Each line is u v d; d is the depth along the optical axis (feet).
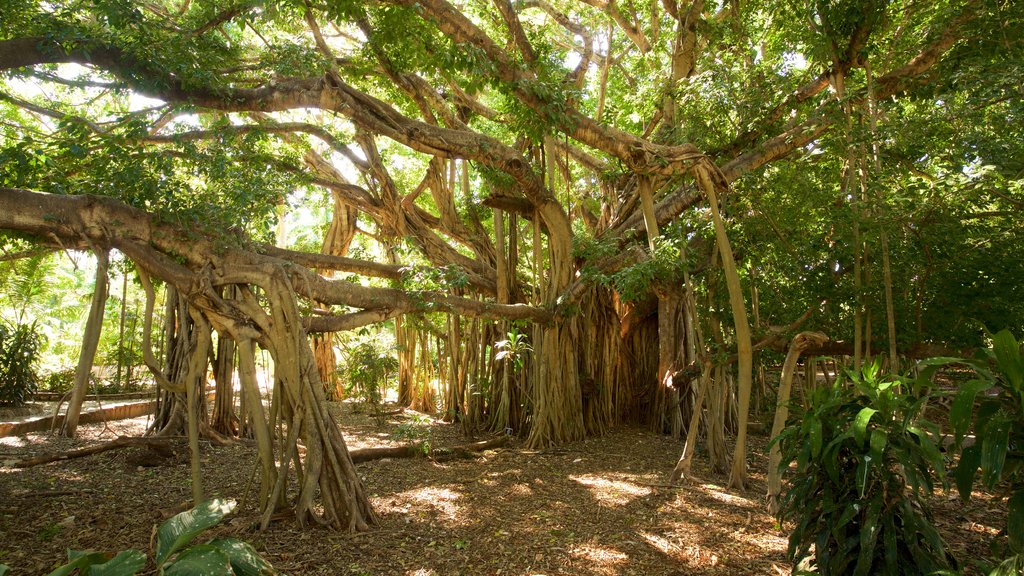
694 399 36.83
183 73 19.62
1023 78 18.79
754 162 27.61
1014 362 9.57
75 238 17.11
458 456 31.07
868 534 10.72
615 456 31.99
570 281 34.47
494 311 30.45
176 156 21.35
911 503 11.42
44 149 18.99
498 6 25.73
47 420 35.40
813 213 24.62
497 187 35.32
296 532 18.38
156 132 29.27
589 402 38.73
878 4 21.17
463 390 40.88
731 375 33.99
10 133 21.49
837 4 21.62
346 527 18.85
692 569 16.22
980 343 22.06
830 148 23.82
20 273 44.34
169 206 17.83
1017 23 20.21
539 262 35.01
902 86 25.84
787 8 25.50
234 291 23.54
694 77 27.14
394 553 17.06
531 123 27.84
